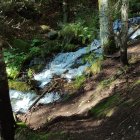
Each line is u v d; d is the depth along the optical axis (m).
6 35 14.97
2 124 7.79
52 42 14.12
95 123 7.82
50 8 18.70
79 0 17.20
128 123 7.10
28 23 16.94
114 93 8.91
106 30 10.64
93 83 10.34
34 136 7.93
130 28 13.15
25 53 14.13
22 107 11.20
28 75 12.45
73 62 12.48
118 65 10.25
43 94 11.23
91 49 12.75
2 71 7.64
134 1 15.41
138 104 7.49
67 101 10.38
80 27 14.12
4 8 15.27
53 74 12.16
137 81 8.73
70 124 8.19
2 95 7.70
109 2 10.16
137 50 10.86
